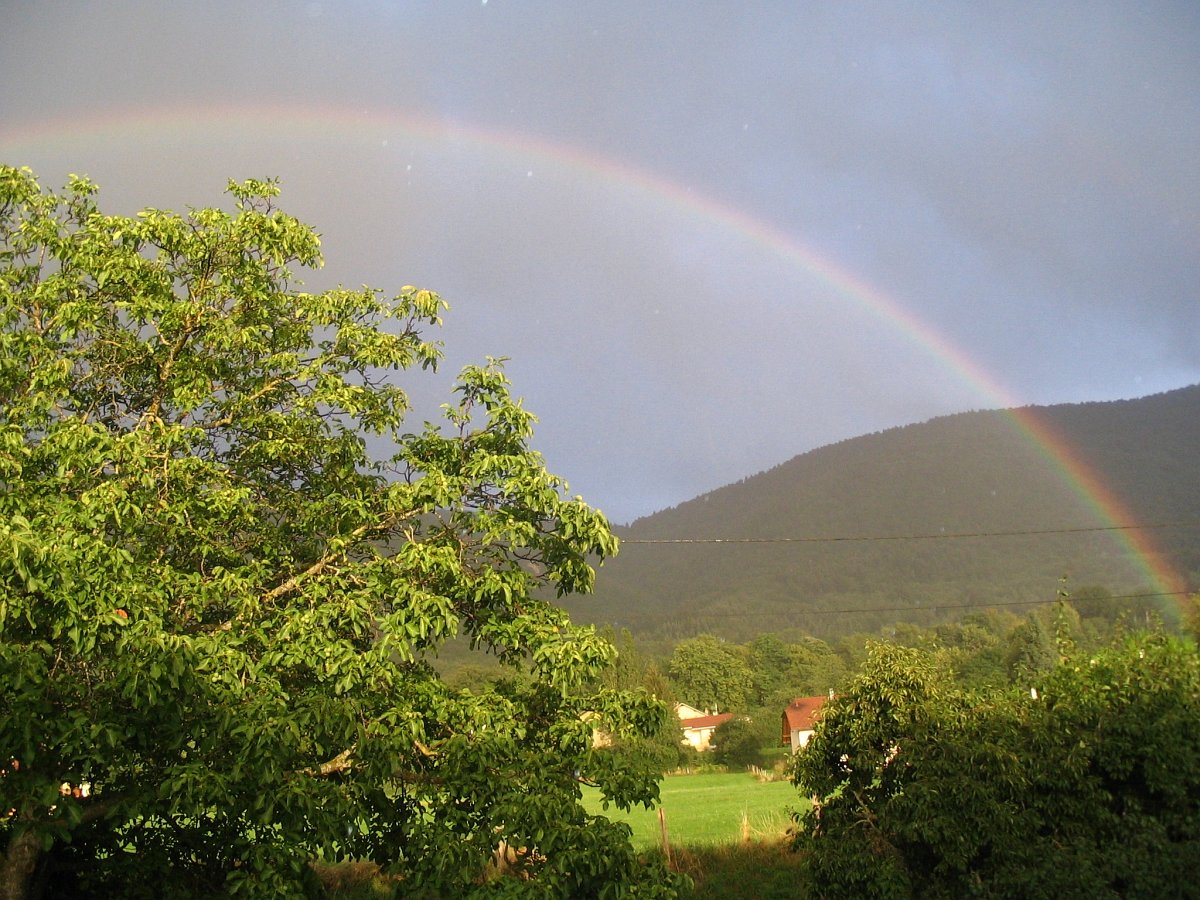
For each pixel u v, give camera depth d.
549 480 9.80
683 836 26.39
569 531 9.62
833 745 13.64
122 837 9.09
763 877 18.47
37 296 10.16
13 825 7.35
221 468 10.19
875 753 13.16
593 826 8.45
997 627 111.06
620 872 8.51
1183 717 12.80
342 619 9.01
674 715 67.12
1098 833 12.40
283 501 10.62
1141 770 12.88
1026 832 12.12
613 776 9.20
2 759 7.00
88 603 7.35
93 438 8.88
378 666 8.71
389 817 8.88
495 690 10.10
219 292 10.77
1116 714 12.95
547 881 8.07
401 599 9.07
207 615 9.81
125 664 7.12
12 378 9.73
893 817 12.53
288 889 7.68
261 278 11.07
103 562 7.84
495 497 10.01
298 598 9.42
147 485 9.02
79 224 11.32
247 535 10.44
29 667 6.85
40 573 6.98
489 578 9.40
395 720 8.58
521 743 9.58
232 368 10.87
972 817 11.98
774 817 28.91
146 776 8.00
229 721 7.68
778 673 103.88
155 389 10.71
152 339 10.56
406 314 11.24
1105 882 11.09
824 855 12.81
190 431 9.83
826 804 13.46
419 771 9.14
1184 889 10.91
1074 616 72.12
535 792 8.50
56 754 7.43
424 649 9.97
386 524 9.98
